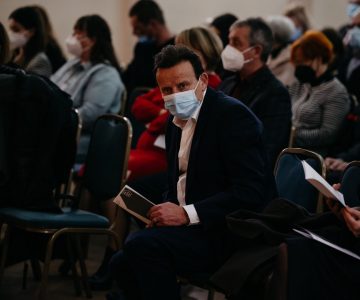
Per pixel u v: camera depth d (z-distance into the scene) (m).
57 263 7.91
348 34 9.87
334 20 15.30
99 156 6.91
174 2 15.30
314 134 8.06
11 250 6.63
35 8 10.01
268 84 7.14
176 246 5.07
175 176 5.52
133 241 5.09
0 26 6.95
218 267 5.15
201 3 15.36
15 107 6.32
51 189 6.45
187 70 5.20
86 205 7.46
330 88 8.14
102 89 8.91
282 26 9.79
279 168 5.93
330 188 4.49
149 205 5.40
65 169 6.61
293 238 4.62
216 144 5.26
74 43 9.09
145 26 10.62
